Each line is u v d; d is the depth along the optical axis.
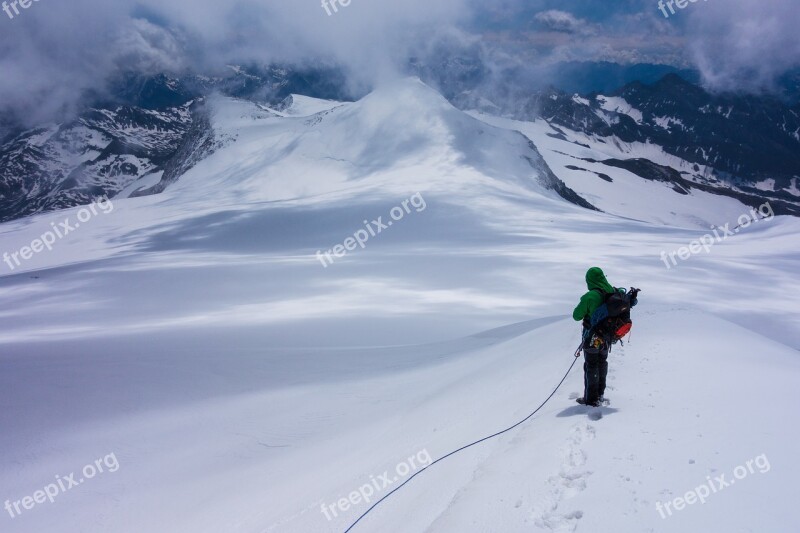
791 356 9.32
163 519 9.28
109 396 16.45
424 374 16.45
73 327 40.47
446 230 99.12
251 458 11.49
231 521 8.34
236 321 38.44
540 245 81.94
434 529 5.06
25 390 17.19
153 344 27.89
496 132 178.50
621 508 4.39
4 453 12.39
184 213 143.38
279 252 87.06
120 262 78.94
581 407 7.20
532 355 12.50
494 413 8.77
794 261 64.88
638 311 14.43
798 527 3.76
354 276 57.91
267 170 178.50
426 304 44.56
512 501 5.04
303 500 8.09
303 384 17.25
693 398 6.84
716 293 49.56
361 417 12.90
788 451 4.87
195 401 15.78
